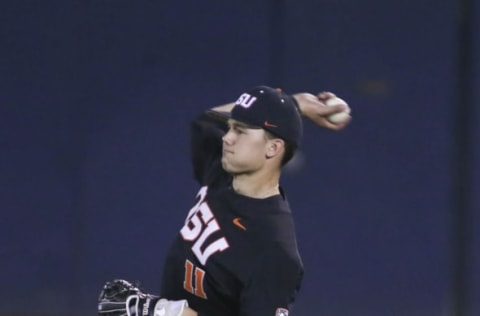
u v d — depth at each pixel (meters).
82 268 28.34
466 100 27.41
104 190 28.16
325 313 28.08
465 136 27.50
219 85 27.70
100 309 14.13
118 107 27.95
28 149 28.19
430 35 27.34
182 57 27.77
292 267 13.43
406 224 27.86
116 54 27.81
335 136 27.70
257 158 13.67
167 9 27.67
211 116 15.42
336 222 27.89
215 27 27.62
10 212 28.38
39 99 28.05
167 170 28.00
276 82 27.56
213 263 13.59
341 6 27.38
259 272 13.38
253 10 27.52
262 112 13.60
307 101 15.31
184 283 14.02
